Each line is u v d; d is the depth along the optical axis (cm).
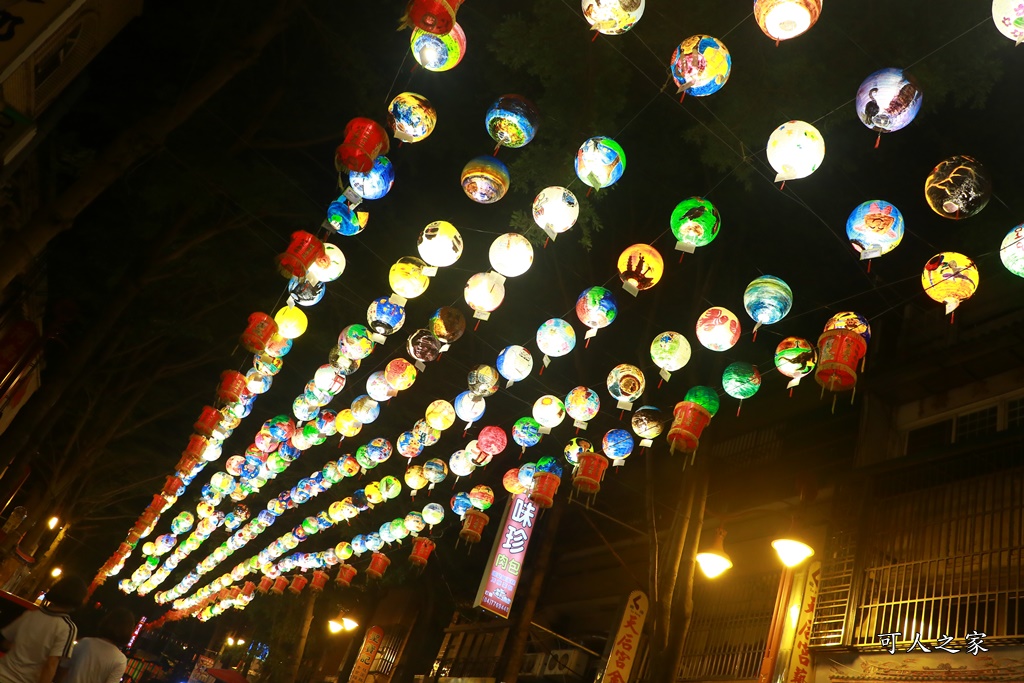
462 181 798
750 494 1465
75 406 2141
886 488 1123
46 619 625
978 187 644
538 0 957
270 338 1094
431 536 2172
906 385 1271
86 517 2967
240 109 1370
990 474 988
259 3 1316
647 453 1173
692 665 1295
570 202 770
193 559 3503
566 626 2006
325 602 2903
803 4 579
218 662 4016
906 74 614
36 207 1434
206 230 1395
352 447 2162
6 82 841
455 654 2312
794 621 1098
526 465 1138
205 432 1334
